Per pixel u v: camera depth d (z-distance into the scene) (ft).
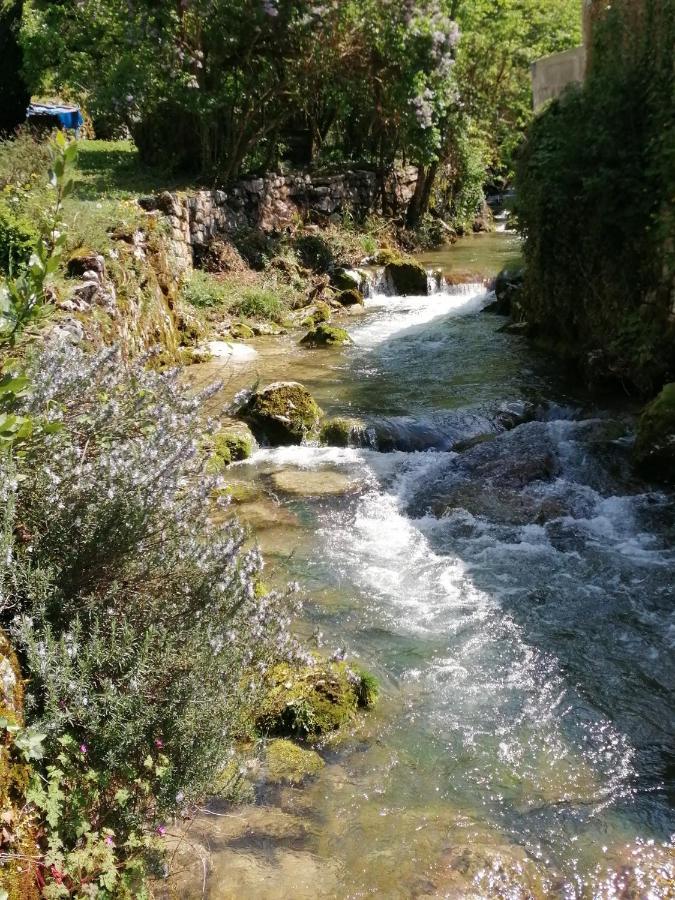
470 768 13.43
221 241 51.72
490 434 28.73
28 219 26.37
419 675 15.84
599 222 33.17
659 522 22.24
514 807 12.63
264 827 11.72
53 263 11.30
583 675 15.93
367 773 13.20
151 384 14.71
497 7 85.25
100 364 14.12
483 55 81.51
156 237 39.29
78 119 82.07
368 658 16.29
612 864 11.58
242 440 27.37
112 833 9.27
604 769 13.52
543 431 27.89
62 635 9.93
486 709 14.92
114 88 52.60
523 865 11.50
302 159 74.38
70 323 23.56
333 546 20.99
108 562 11.47
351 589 18.86
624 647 16.85
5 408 11.67
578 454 25.91
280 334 45.52
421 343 42.70
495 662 16.30
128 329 31.04
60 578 11.05
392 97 67.67
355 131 77.41
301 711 13.94
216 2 50.83
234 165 57.98
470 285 57.41
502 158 102.83
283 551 20.54
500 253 72.38
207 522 13.52
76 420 13.11
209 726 10.41
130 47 52.54
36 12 71.00
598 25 36.19
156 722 10.11
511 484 24.39
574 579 19.48
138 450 12.71
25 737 8.87
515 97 95.55
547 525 22.12
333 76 65.16
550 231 36.83
